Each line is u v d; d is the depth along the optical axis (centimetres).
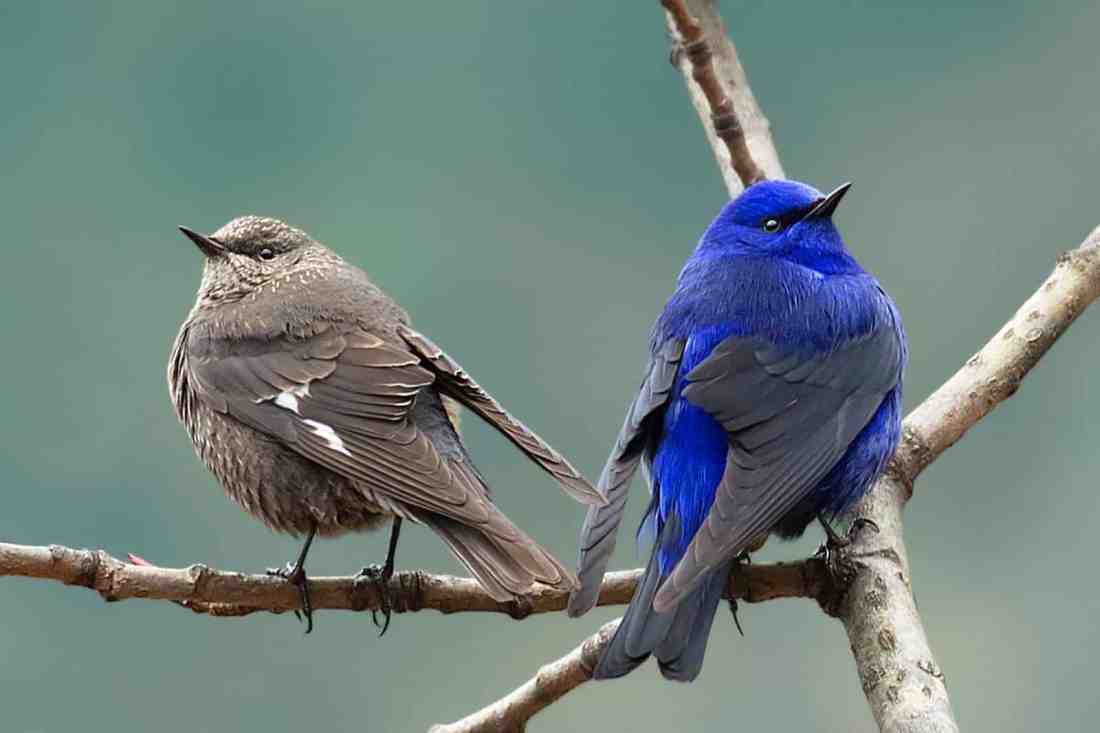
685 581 707
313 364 872
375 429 836
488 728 784
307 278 922
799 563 757
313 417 850
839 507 810
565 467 753
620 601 777
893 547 760
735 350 820
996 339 838
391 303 916
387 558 832
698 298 847
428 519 790
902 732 685
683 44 862
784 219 876
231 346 896
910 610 732
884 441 816
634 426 805
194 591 756
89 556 729
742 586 757
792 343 824
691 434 798
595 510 750
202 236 946
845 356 827
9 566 713
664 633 708
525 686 778
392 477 810
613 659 703
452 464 837
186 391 917
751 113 945
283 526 878
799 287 842
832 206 873
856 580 747
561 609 786
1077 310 833
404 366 857
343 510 857
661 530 794
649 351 855
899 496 816
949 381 840
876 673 712
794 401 809
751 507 755
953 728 680
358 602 788
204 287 949
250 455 870
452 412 902
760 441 787
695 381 806
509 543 743
